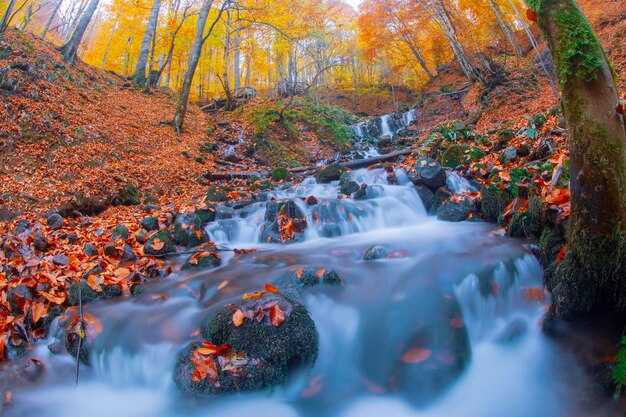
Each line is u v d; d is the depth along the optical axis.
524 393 2.62
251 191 8.82
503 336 3.15
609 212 2.34
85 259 4.61
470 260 3.80
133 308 3.64
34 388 2.99
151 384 2.92
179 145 12.80
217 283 4.03
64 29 32.47
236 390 2.59
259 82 37.81
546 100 12.56
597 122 2.22
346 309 3.37
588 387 2.46
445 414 2.57
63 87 11.91
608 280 2.47
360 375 2.94
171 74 31.52
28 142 8.56
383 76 33.25
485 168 6.80
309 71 30.11
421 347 3.04
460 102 19.03
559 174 3.84
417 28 24.94
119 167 9.32
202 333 3.05
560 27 2.22
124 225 5.88
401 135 18.58
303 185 8.95
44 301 3.75
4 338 3.29
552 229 3.64
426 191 6.82
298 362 2.77
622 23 13.20
